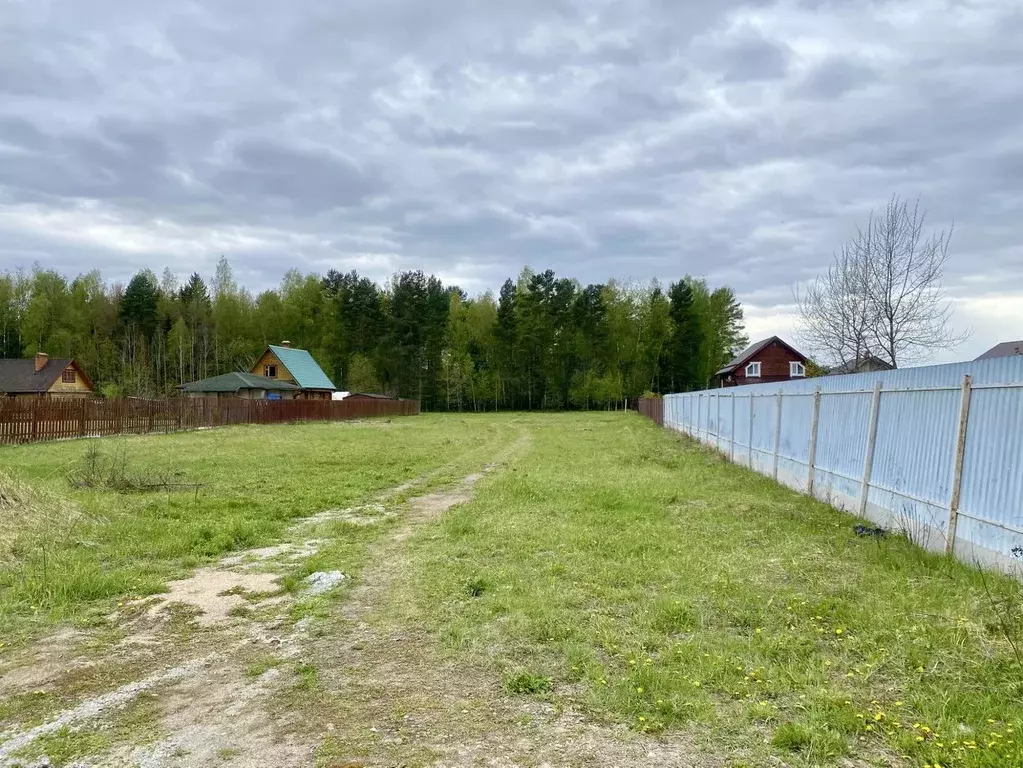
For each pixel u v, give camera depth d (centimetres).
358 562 625
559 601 491
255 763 283
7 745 300
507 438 2542
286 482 1166
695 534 727
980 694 336
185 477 1202
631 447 2070
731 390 1675
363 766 280
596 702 337
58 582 530
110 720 324
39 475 1189
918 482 706
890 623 433
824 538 712
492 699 345
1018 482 539
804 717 317
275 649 417
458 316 6775
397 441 2286
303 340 6347
